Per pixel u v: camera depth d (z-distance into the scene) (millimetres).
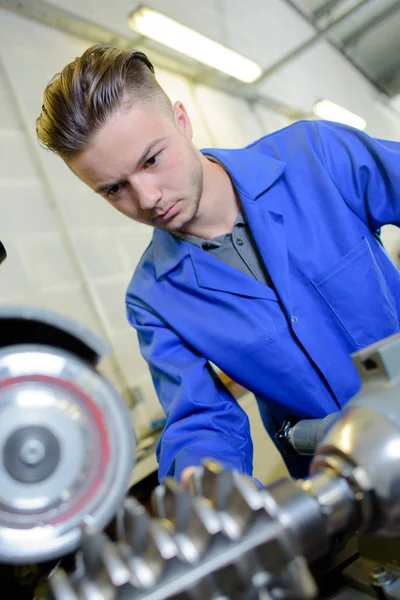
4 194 1297
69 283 1370
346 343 758
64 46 1618
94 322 1395
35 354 259
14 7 1479
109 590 244
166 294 794
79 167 590
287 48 3084
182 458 559
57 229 1394
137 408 1410
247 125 2645
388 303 763
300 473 823
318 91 3469
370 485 289
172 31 1931
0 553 239
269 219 733
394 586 354
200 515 256
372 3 3406
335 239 749
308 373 730
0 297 1206
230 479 266
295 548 259
